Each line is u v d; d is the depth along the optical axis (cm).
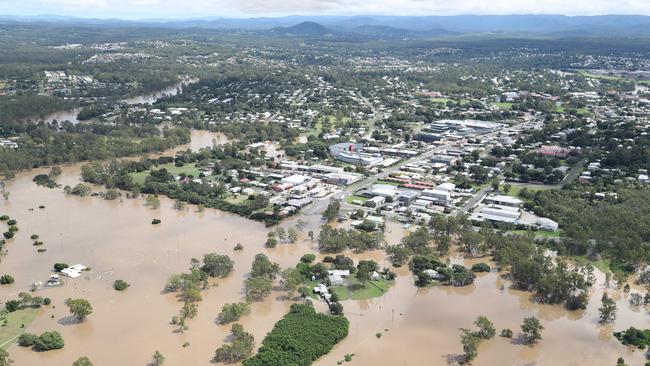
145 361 17162
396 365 17012
